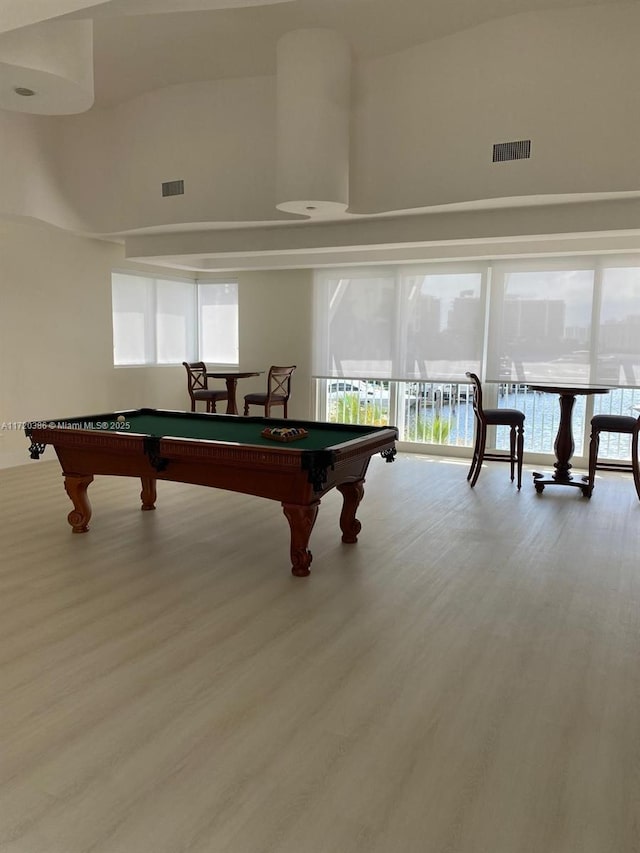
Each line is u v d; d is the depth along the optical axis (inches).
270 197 210.8
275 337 322.3
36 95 125.3
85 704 89.3
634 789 73.2
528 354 262.1
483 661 103.0
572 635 112.5
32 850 63.1
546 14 165.9
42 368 255.8
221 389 348.8
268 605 123.8
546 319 257.4
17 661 101.2
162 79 209.2
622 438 259.1
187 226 229.8
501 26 171.2
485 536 168.6
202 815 68.2
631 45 159.6
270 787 72.7
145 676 97.1
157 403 321.7
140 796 70.9
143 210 231.3
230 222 219.0
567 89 167.2
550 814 69.1
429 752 79.7
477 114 178.5
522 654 105.5
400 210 195.5
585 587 134.2
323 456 127.0
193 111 215.9
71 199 231.8
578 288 250.8
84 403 275.7
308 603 124.9
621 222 184.5
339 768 76.3
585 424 260.5
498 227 199.5
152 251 256.7
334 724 85.4
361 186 199.5
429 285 279.6
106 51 185.8
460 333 275.1
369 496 211.8
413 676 98.1
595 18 161.8
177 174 222.1
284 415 308.3
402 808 69.8
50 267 255.8
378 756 78.7
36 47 111.4
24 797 70.6
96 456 159.6
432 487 225.3
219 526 176.2
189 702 90.1
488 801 71.1
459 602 126.1
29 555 150.3
